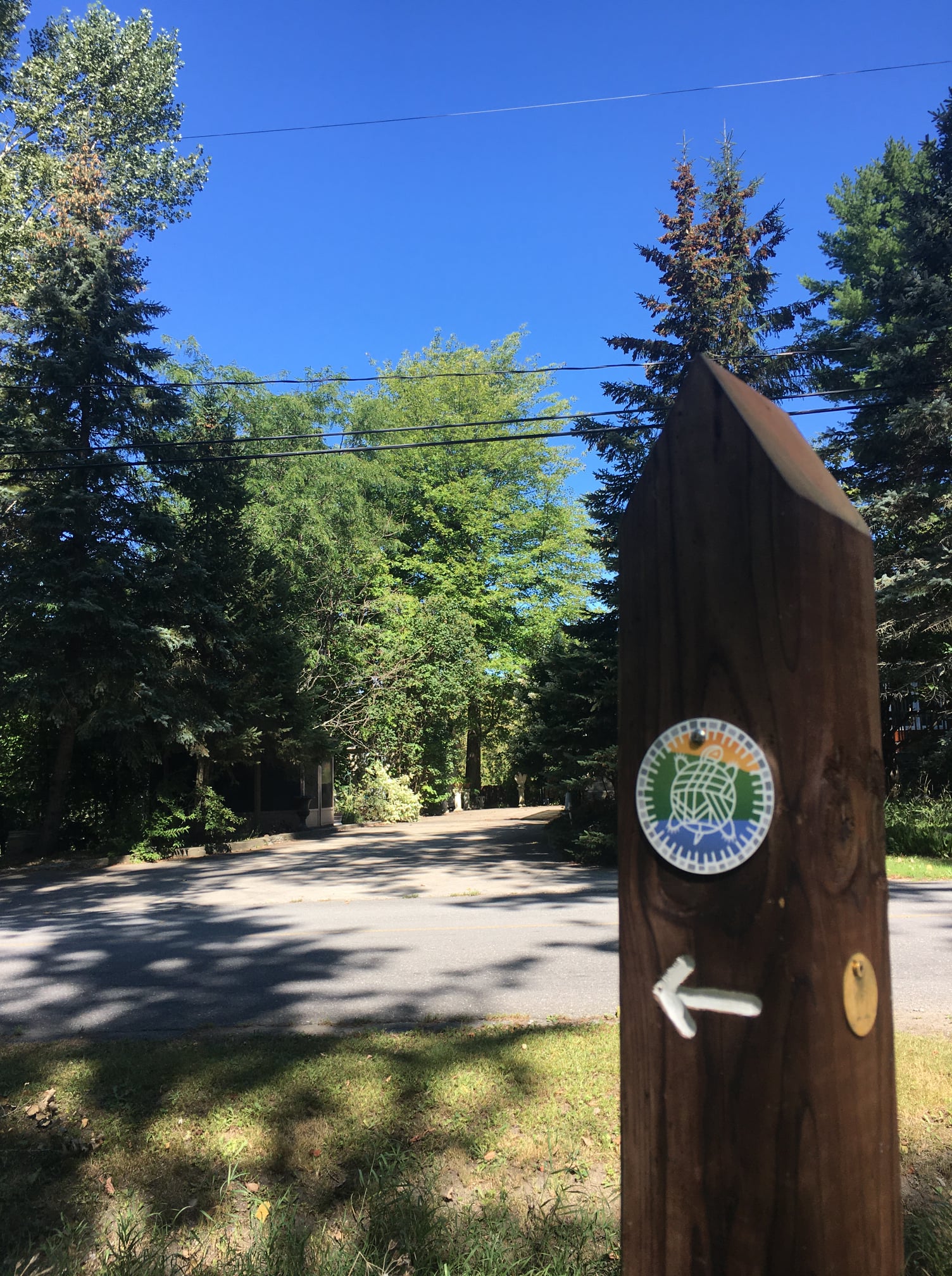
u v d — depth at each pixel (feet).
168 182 75.66
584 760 44.29
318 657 75.31
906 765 50.93
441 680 84.84
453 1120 11.30
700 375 3.80
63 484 49.85
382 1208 9.21
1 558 49.47
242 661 60.03
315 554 78.28
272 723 61.31
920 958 20.86
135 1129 11.28
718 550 3.62
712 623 3.59
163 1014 17.67
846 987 3.34
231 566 57.93
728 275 48.60
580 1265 8.21
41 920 31.99
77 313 50.96
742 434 3.64
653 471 3.83
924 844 41.91
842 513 3.70
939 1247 8.14
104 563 49.26
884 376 49.73
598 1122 11.17
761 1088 3.32
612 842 43.50
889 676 48.88
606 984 18.85
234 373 83.25
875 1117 3.39
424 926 27.48
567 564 105.70
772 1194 3.28
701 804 3.50
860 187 87.51
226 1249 8.76
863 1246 3.30
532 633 100.42
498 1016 16.60
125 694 50.62
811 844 3.35
